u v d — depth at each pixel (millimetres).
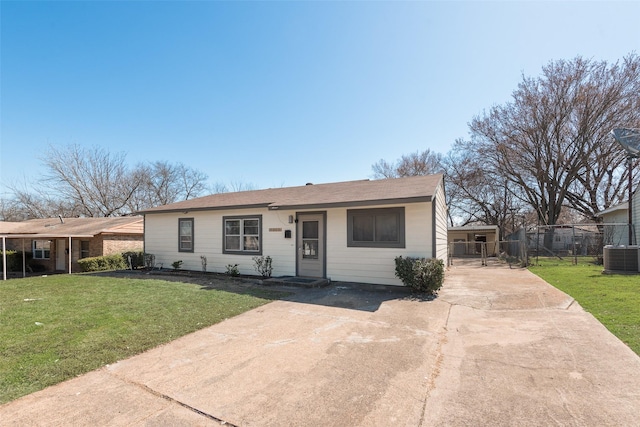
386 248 8672
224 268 11445
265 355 3842
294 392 2922
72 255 17688
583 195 25406
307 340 4387
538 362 3498
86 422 2461
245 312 5945
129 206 30578
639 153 12961
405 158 33844
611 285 7562
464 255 26531
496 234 25594
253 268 10797
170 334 4602
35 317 5457
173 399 2814
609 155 21609
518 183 25375
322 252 9594
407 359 3695
